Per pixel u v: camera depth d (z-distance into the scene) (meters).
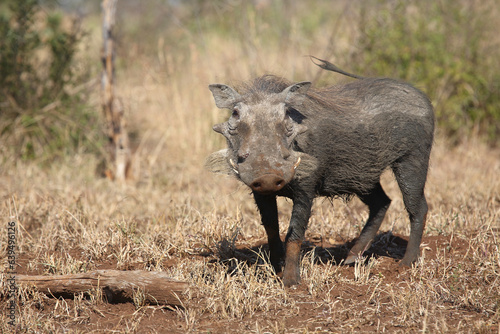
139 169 20.39
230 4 29.34
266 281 10.41
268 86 10.58
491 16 24.92
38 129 20.95
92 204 16.09
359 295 10.16
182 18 32.59
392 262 12.00
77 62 22.73
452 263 11.44
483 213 14.70
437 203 15.98
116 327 9.05
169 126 23.27
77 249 12.80
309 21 29.88
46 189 17.31
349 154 11.01
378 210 12.58
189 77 25.64
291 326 8.97
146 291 9.68
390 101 11.53
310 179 10.38
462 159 21.42
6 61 20.97
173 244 12.62
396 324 8.92
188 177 19.42
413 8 24.27
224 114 23.33
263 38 28.17
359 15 24.52
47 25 23.05
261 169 8.76
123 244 12.66
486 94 23.56
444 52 23.41
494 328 8.64
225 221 13.64
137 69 27.75
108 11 19.45
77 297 9.98
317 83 21.77
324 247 13.06
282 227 13.82
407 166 11.77
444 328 8.51
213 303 9.51
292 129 9.64
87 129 21.44
